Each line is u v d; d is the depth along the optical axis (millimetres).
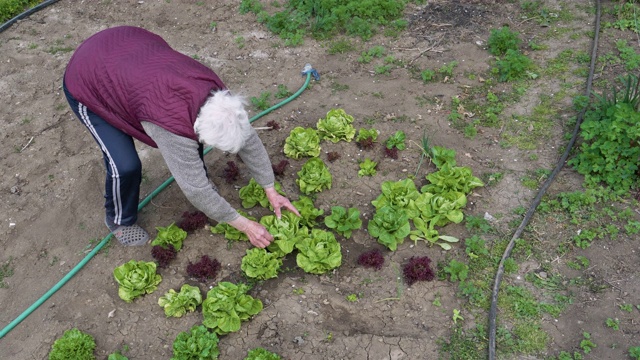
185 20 6598
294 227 4094
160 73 3109
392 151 4789
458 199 4238
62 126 5297
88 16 6766
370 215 4359
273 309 3771
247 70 5855
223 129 2957
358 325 3674
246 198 4395
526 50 5816
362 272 3969
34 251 4230
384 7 6375
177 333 3676
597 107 4820
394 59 5836
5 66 6066
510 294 3760
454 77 5578
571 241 4055
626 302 3676
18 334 3723
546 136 4875
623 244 4016
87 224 4398
